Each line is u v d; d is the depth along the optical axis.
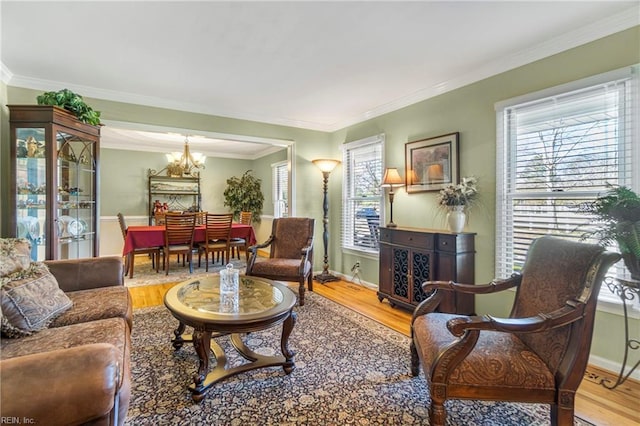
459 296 2.82
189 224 4.86
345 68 2.88
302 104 3.91
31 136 2.69
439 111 3.29
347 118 4.54
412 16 2.06
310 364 2.16
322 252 4.93
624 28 2.03
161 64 2.79
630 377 2.00
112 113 3.52
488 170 2.83
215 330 1.76
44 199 2.68
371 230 4.24
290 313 2.04
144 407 1.68
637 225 1.60
